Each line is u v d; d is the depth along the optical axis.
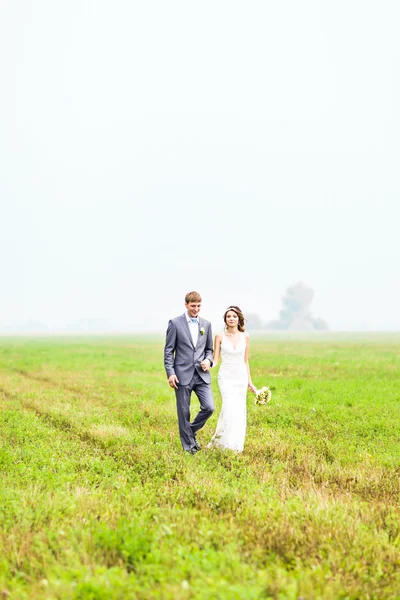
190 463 8.33
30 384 19.75
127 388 18.38
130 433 10.86
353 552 5.18
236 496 6.68
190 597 4.20
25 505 6.30
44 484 7.30
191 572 4.57
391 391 16.94
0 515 6.02
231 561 4.76
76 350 47.44
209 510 6.24
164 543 5.17
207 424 11.84
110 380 20.89
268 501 6.53
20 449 9.28
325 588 4.38
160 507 6.39
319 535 5.51
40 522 5.82
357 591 4.48
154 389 17.97
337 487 7.64
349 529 5.71
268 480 7.61
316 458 9.05
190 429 9.59
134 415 12.81
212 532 5.35
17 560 5.03
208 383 9.67
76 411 13.45
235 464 8.47
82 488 7.02
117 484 7.21
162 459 8.70
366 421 12.06
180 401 9.52
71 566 4.84
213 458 8.84
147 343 71.50
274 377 21.30
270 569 4.75
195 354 9.55
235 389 9.85
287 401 14.97
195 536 5.36
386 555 5.20
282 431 11.11
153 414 13.02
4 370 25.98
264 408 13.77
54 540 5.40
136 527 5.38
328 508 6.30
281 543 5.34
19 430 11.07
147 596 4.26
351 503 6.71
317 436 10.76
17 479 7.53
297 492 6.98
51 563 4.96
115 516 5.98
